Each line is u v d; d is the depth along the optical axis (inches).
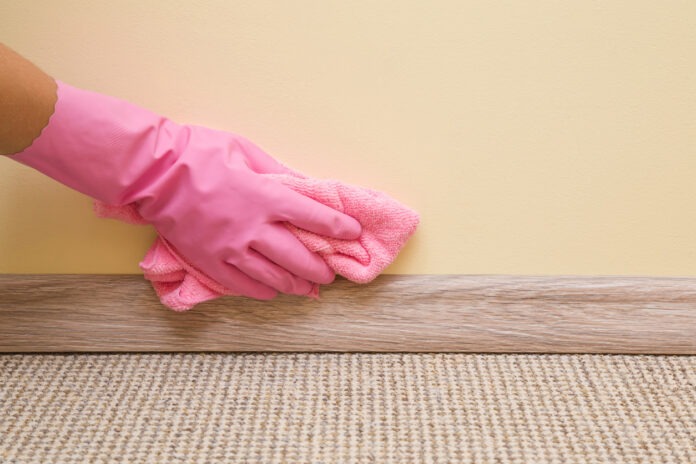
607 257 33.4
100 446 30.0
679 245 33.4
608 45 32.0
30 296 33.2
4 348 33.4
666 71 32.2
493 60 32.1
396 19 31.8
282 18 31.8
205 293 32.2
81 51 32.0
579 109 32.4
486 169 32.8
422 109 32.4
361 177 32.9
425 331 33.3
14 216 33.1
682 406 31.2
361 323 33.2
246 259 31.1
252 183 30.8
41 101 29.2
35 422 30.7
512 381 32.1
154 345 33.4
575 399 31.4
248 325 33.2
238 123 32.6
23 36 31.9
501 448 29.9
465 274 33.4
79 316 33.3
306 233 31.6
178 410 31.2
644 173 32.9
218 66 32.2
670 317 33.1
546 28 31.9
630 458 29.6
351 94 32.3
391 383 32.1
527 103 32.4
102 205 31.6
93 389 32.0
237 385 32.1
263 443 30.1
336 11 31.8
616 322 33.1
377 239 32.5
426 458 29.6
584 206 33.0
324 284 33.0
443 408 31.1
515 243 33.3
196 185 30.6
